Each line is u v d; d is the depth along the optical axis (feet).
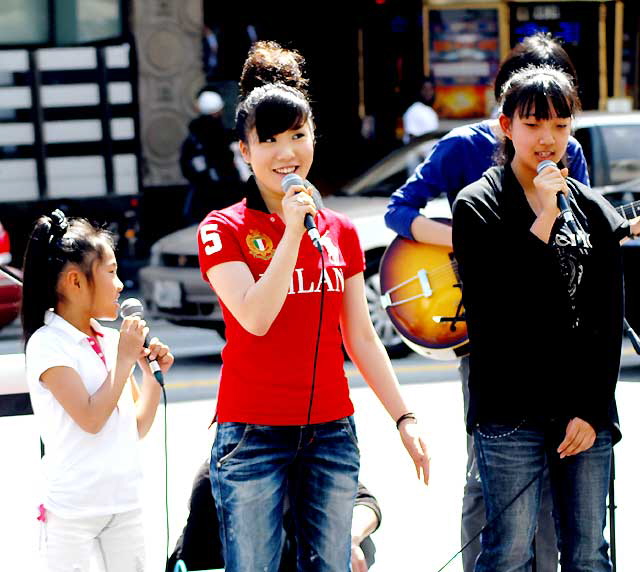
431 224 37.86
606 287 28.73
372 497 31.01
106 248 29.04
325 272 27.37
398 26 125.49
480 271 28.73
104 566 29.04
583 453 28.66
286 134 27.45
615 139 72.18
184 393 64.18
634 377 64.80
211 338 79.66
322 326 27.27
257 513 26.91
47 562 28.73
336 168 125.80
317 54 124.36
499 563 29.04
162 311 73.15
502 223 28.66
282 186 26.86
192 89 116.37
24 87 108.78
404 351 71.67
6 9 92.99
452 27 125.70
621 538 42.63
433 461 51.85
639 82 129.29
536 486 28.91
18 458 51.49
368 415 59.16
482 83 126.41
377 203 73.51
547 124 28.73
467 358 36.40
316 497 27.32
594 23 127.54
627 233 29.40
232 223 27.58
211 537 29.86
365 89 126.21
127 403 29.12
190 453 52.90
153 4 114.11
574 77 34.71
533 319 28.37
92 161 110.73
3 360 36.40
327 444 27.27
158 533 44.16
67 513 28.25
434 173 37.06
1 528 44.29
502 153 30.48
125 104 111.04
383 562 41.68
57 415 28.35
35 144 109.29
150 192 115.03
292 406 26.91
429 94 110.52
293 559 28.99
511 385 28.53
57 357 28.25
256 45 30.63
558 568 33.17
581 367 28.37
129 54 110.73
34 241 28.89
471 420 29.14
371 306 70.95
